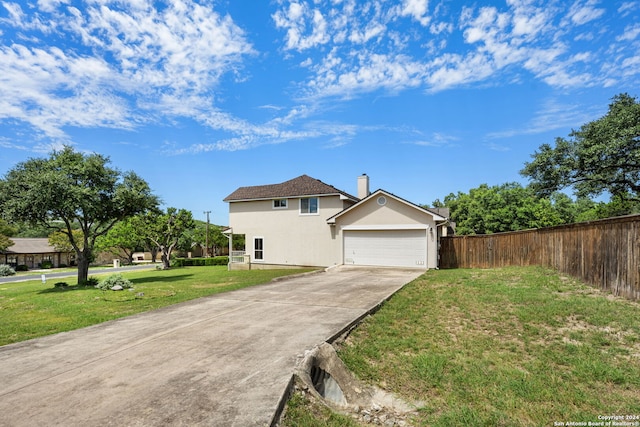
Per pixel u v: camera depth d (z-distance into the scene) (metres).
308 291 10.12
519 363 4.96
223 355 4.77
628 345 5.29
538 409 3.81
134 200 16.98
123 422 3.05
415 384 4.50
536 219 34.00
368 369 4.86
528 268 12.88
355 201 20.11
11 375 4.18
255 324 6.41
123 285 12.56
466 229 39.16
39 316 8.02
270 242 20.84
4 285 20.53
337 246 18.91
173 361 4.57
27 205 14.02
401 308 7.87
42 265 44.62
